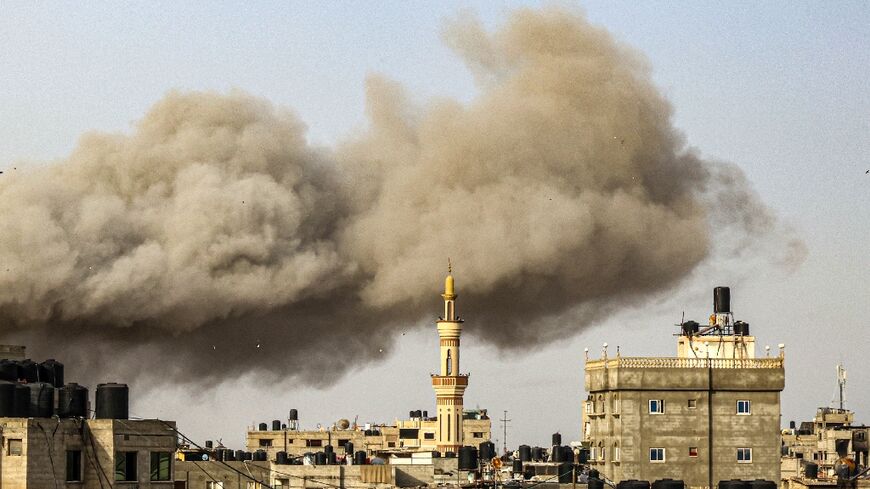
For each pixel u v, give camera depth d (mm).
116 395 75188
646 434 105812
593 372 108938
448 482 110750
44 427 71000
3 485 70125
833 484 99000
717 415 106312
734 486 92062
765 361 106812
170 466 75438
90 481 72688
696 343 113688
